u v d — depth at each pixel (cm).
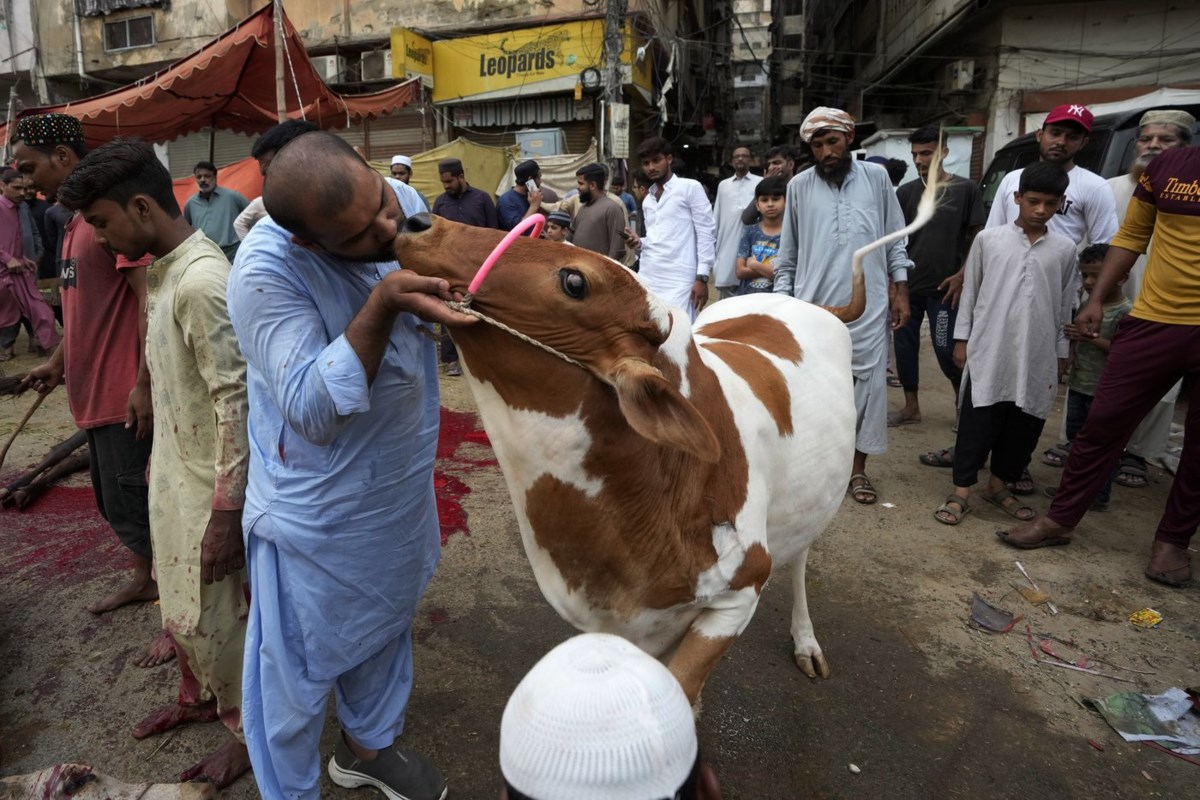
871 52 2198
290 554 177
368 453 178
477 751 250
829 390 252
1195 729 259
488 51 1360
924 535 398
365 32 1438
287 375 156
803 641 289
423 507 199
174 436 215
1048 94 1416
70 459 473
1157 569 350
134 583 330
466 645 305
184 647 225
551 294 147
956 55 1611
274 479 175
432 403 202
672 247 545
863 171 398
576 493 160
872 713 268
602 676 77
